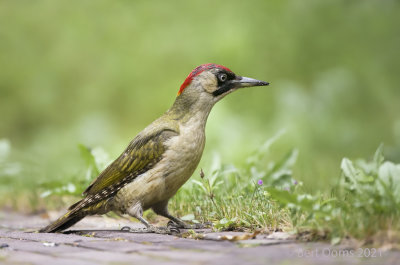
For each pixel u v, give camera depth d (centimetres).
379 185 542
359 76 1792
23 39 2075
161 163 687
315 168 1105
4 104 2053
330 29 1859
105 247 538
